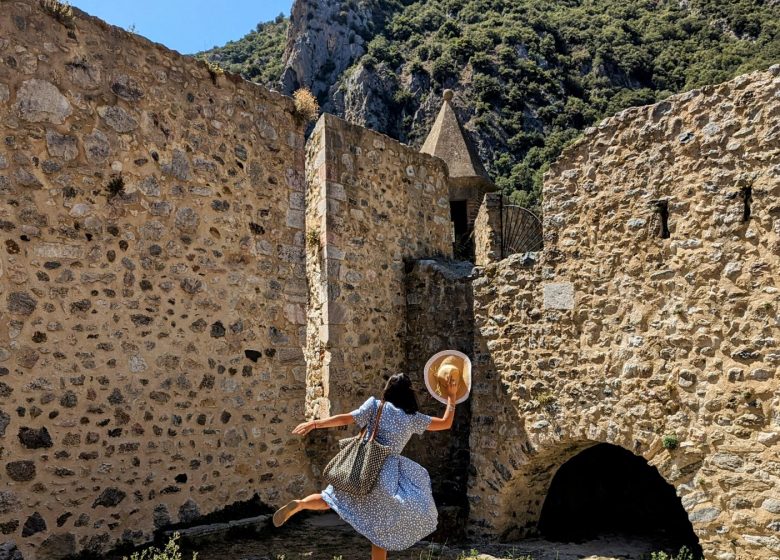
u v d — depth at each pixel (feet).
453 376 14.64
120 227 20.45
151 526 20.29
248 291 24.02
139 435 20.25
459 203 65.72
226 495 22.61
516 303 28.99
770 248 21.40
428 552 23.47
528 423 27.86
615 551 28.02
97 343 19.49
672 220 24.04
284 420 24.75
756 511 20.89
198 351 22.18
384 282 33.91
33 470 17.69
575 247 27.04
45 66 19.01
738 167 22.40
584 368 26.20
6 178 17.93
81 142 19.67
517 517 29.55
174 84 22.49
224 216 23.53
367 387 32.09
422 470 13.76
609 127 26.37
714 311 22.57
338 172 32.12
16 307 17.80
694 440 22.62
